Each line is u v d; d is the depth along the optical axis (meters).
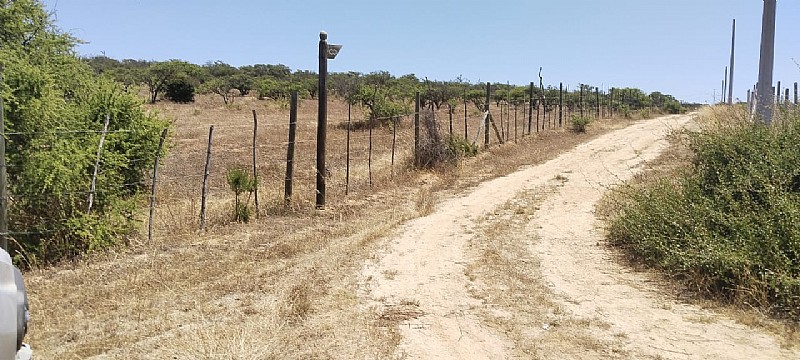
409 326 5.95
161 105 50.81
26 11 9.52
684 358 5.14
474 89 55.62
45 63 9.59
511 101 48.97
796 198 7.14
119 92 10.39
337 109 45.97
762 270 6.49
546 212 12.21
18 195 8.03
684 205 8.13
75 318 5.92
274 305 6.38
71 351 5.14
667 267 7.69
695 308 6.43
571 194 14.19
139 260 8.16
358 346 5.37
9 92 7.89
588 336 5.66
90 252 8.48
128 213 9.60
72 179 8.46
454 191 14.74
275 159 19.39
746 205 7.50
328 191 13.68
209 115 41.41
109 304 6.36
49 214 8.40
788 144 8.08
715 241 7.07
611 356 5.21
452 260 8.63
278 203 11.83
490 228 10.72
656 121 36.91
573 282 7.52
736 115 10.20
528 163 19.45
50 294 6.66
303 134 27.58
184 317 6.02
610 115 42.16
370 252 8.95
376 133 27.44
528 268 8.17
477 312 6.37
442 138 17.83
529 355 5.26
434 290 7.16
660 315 6.23
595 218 11.52
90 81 10.39
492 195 14.11
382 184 14.80
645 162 18.14
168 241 9.23
